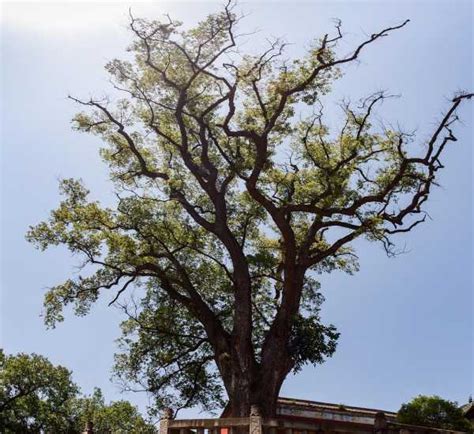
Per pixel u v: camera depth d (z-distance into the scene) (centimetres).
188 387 2861
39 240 2662
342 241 2516
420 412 2183
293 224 2922
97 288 2652
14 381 4962
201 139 2566
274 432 1527
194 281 2870
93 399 5534
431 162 2461
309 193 2589
